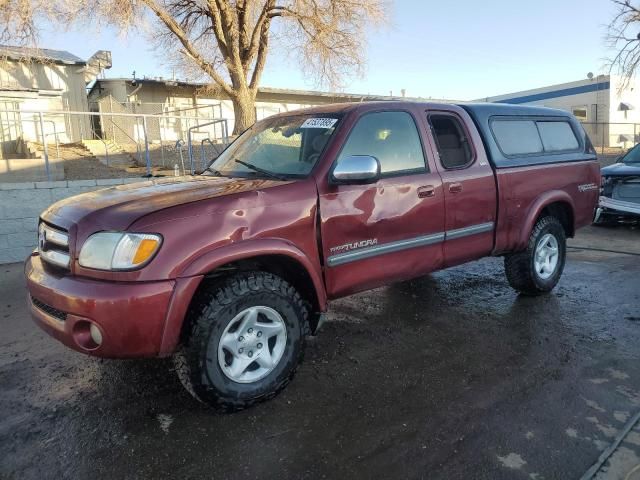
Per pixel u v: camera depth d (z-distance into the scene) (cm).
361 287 382
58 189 768
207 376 303
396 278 403
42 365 398
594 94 3180
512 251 494
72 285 290
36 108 2039
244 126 2086
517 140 502
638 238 852
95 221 301
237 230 310
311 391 349
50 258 322
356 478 261
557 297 540
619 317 479
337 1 2034
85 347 291
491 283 597
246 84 2070
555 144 546
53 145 1952
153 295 282
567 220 564
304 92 2881
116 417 321
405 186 395
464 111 467
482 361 391
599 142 3155
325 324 472
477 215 450
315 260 348
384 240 386
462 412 320
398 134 407
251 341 322
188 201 310
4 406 337
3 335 462
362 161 344
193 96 2633
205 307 303
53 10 1546
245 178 378
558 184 529
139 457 281
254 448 287
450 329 457
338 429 304
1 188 721
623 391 342
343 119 380
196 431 304
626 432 294
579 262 691
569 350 408
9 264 733
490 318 482
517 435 294
